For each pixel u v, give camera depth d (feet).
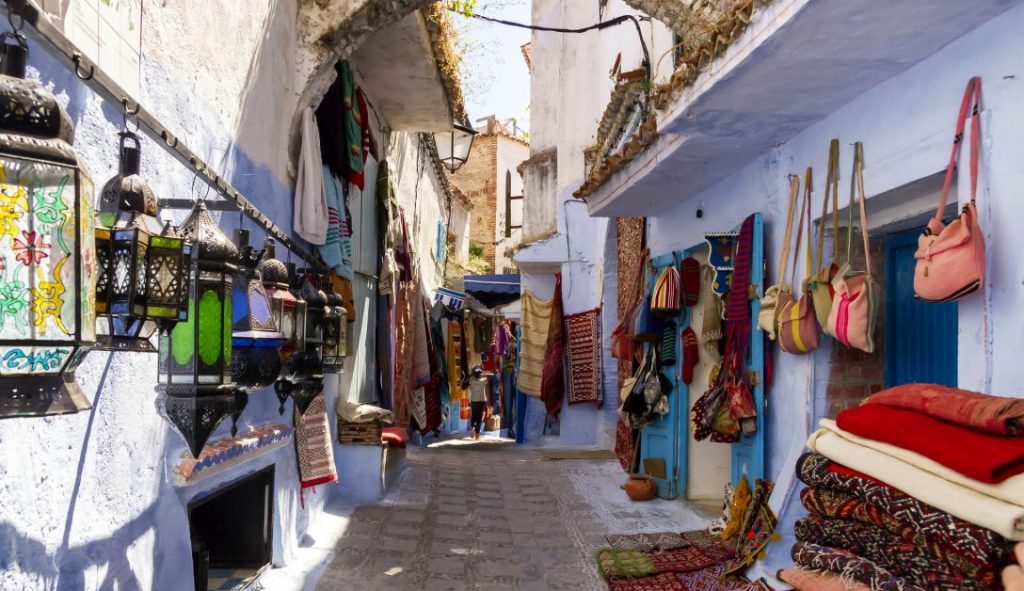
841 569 8.59
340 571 14.64
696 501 21.97
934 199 11.63
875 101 12.36
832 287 13.01
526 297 44.24
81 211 4.76
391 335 28.66
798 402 14.64
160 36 9.45
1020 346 8.68
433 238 45.21
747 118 14.19
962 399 7.95
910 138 11.31
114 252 5.93
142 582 8.84
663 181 19.63
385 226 27.89
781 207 15.80
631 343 24.40
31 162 4.51
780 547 13.42
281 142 15.70
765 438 16.22
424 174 40.27
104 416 7.93
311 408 16.70
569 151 40.01
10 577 6.15
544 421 43.11
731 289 17.28
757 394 16.20
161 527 9.48
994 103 9.48
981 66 9.77
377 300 28.14
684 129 14.90
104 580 7.86
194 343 7.33
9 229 4.42
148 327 6.48
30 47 6.31
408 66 23.70
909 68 11.44
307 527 16.84
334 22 16.93
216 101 11.68
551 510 21.27
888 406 9.06
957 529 7.04
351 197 22.74
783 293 14.82
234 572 13.12
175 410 7.32
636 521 19.79
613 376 36.70
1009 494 6.66
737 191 18.40
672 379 22.79
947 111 10.42
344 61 19.19
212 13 11.42
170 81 9.79
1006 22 9.32
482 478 26.53
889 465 8.20
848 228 14.02
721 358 19.30
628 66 31.50
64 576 7.06
